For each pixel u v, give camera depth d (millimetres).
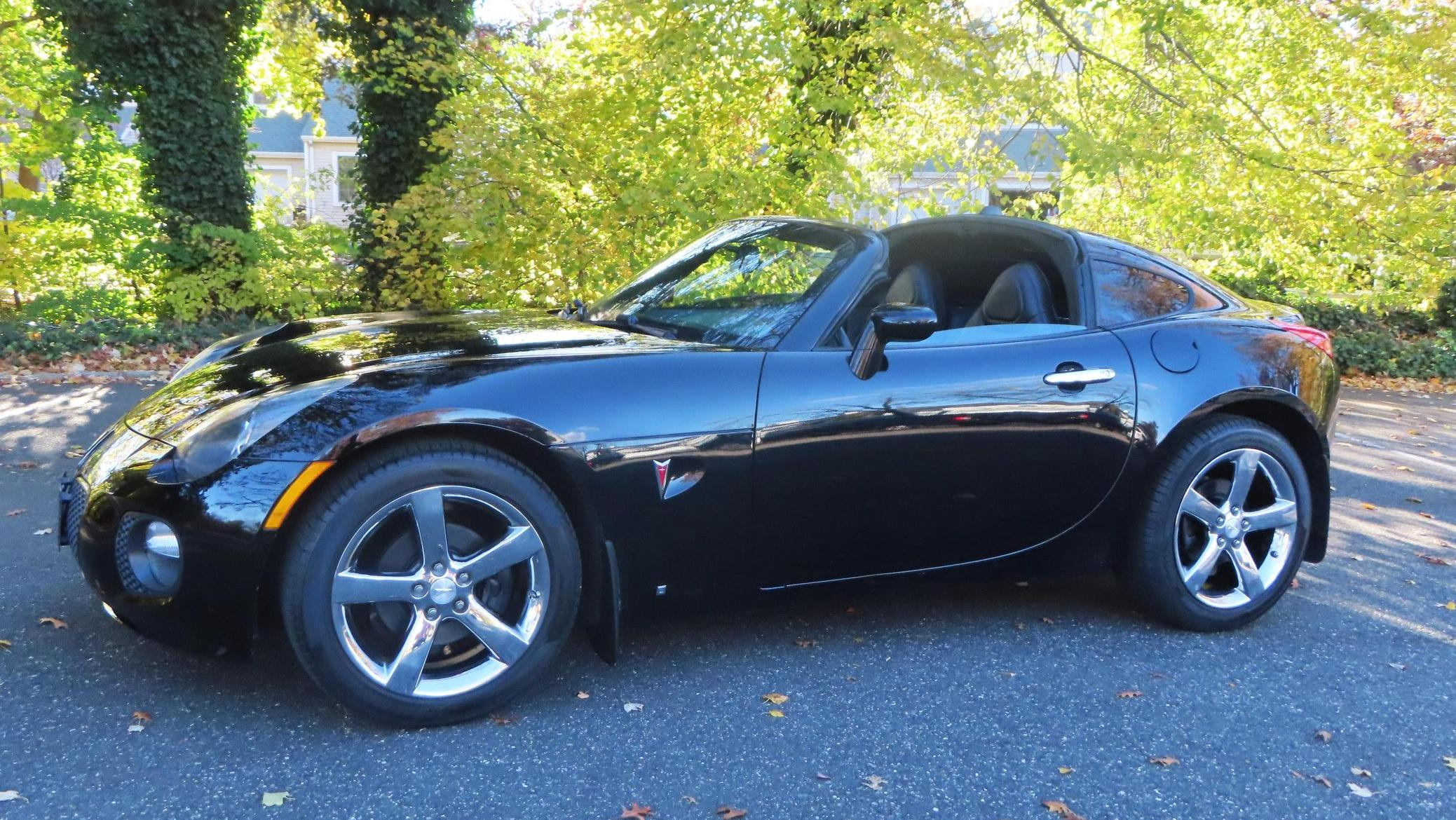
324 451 2340
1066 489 3219
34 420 6262
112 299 10531
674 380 2723
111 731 2436
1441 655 3363
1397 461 6773
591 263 7113
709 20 6527
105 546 2475
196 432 2430
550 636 2607
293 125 26906
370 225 11180
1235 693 2984
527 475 2537
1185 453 3324
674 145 7082
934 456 2996
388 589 2426
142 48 10594
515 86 7312
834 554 2988
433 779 2303
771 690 2844
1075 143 6867
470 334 3006
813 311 3004
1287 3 8312
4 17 11906
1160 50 8344
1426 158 10414
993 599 3697
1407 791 2473
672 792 2303
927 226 3908
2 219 9805
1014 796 2361
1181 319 3518
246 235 10305
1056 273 3535
